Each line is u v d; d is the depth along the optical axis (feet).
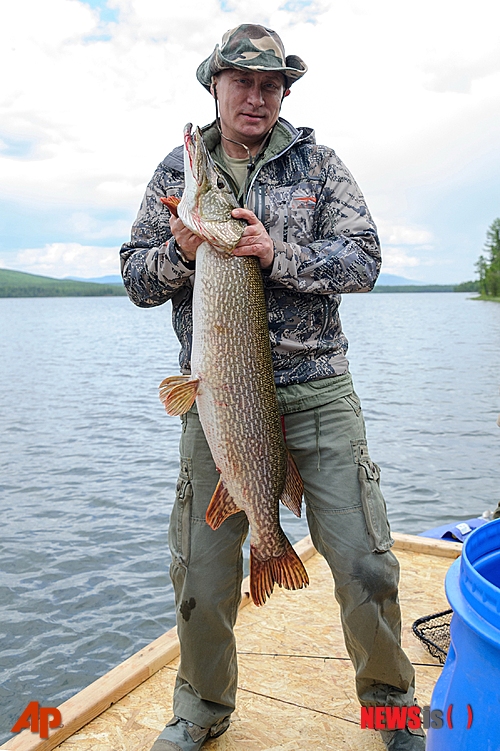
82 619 18.97
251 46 8.68
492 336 152.15
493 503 29.48
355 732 9.58
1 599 20.16
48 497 30.48
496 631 5.36
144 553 23.52
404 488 31.89
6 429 47.42
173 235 8.66
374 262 9.16
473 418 50.14
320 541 9.05
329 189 9.34
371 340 141.28
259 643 12.00
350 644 8.93
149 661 10.94
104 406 57.67
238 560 9.21
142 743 9.32
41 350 123.24
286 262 8.58
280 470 8.90
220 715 9.27
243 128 9.09
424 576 14.32
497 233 443.73
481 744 5.48
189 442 9.27
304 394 9.04
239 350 8.60
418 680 10.78
